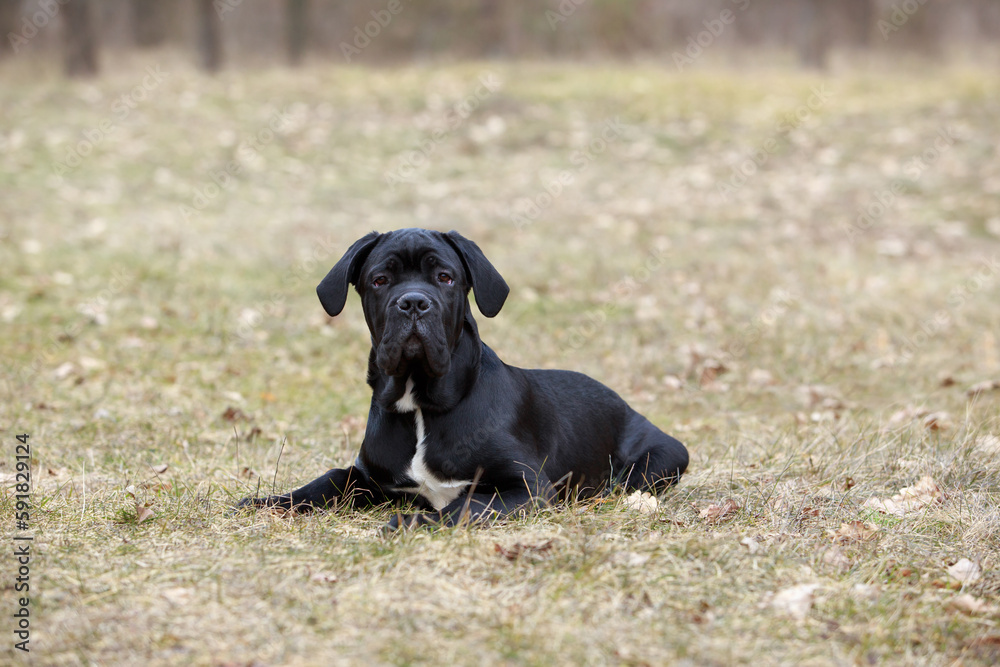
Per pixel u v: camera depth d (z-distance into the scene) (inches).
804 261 539.8
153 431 305.4
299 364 397.7
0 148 734.5
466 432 218.2
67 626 157.5
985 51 1224.8
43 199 634.2
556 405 245.4
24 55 1153.4
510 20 1248.2
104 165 718.5
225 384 368.5
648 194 689.0
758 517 217.9
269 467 269.6
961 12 1366.9
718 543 192.7
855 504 231.3
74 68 1007.6
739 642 154.9
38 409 323.6
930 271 530.9
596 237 595.8
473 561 182.1
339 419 330.3
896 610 167.2
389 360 206.2
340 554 188.2
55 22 1221.7
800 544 196.7
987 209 636.7
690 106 871.7
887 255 563.5
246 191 692.1
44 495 233.1
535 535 195.0
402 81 966.4
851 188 684.7
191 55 1219.9
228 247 559.2
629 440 262.2
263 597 168.2
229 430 311.4
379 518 222.5
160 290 478.6
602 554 183.2
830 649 153.9
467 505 205.3
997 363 390.3
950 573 183.9
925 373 382.0
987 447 271.9
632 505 225.3
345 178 732.7
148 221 609.9
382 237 223.9
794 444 288.8
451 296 214.1
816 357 399.9
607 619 161.2
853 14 1246.3
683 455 254.7
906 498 233.5
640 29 1262.3
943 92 887.7
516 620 159.9
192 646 151.5
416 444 220.7
